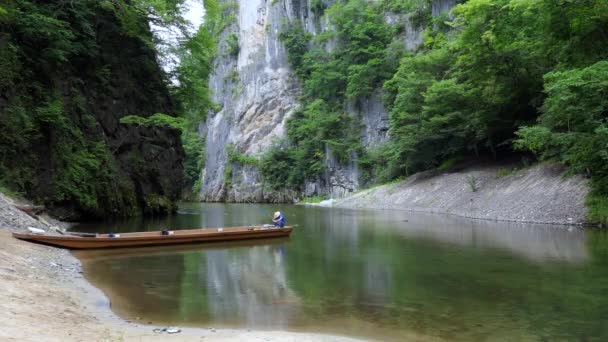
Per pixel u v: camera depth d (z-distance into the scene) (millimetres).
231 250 17594
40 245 15492
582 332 7848
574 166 22203
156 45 37375
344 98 69375
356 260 15078
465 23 32438
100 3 29766
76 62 29469
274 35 86000
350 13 69812
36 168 24250
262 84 85750
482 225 24625
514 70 31328
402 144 45219
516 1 24547
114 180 30656
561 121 21953
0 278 9094
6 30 23875
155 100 37188
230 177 82625
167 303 9820
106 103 31688
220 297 10375
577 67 22344
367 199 48125
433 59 44750
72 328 7027
